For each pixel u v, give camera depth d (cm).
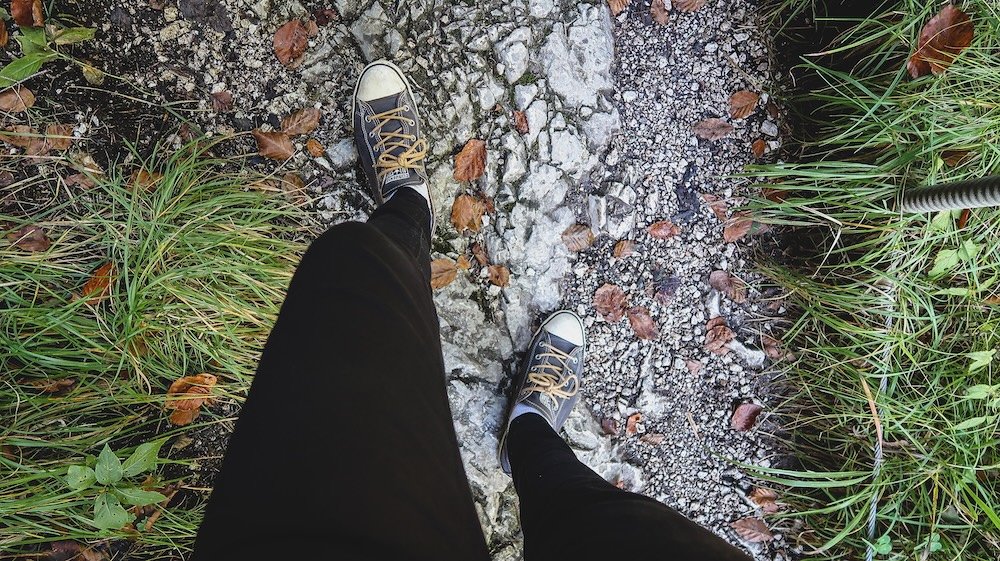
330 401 72
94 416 134
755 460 164
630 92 159
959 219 136
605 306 159
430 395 81
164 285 131
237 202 140
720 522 164
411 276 95
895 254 143
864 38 143
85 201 135
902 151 137
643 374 160
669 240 161
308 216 148
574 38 155
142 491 124
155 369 134
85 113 139
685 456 162
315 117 148
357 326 79
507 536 155
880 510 147
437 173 153
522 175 155
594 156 157
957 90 135
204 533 63
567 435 157
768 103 161
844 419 154
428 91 152
